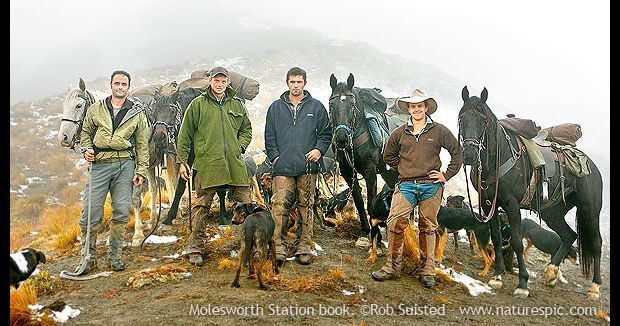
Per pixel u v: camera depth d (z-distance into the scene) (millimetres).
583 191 6715
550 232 7668
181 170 5910
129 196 5762
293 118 6070
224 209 7809
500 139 5961
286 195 5992
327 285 5191
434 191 5488
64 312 4344
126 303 4602
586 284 7598
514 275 7246
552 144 6723
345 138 6023
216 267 5785
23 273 4035
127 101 5723
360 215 7129
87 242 5500
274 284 5141
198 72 8711
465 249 8328
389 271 5695
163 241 7047
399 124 8578
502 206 6188
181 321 4145
